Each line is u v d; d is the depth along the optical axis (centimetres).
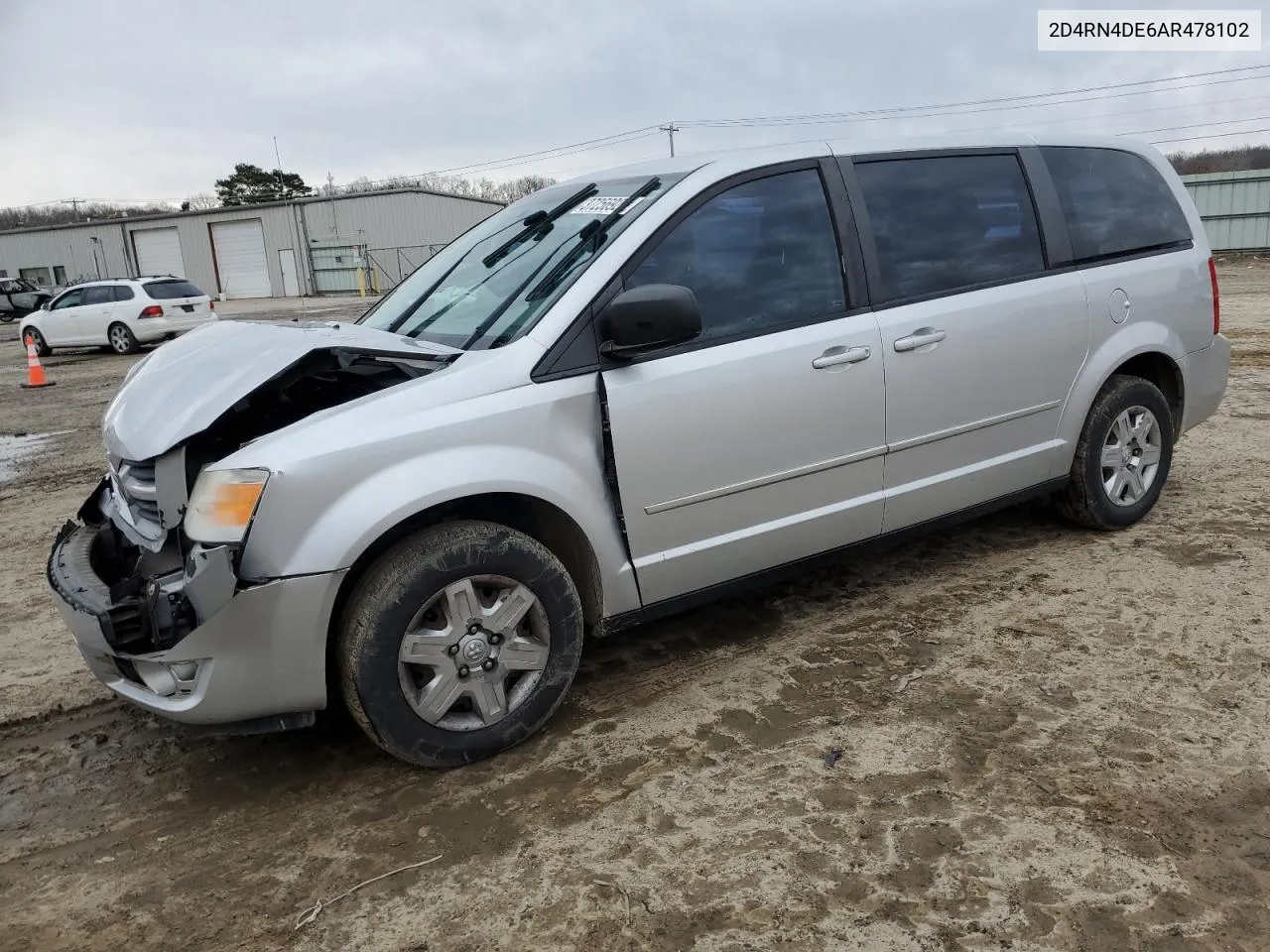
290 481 261
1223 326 1191
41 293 3164
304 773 305
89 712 354
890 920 222
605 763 296
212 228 4538
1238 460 583
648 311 288
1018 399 405
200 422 274
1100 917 219
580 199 366
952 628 375
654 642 382
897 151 382
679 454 319
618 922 227
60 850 271
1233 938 211
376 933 229
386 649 277
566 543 320
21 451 894
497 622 295
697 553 332
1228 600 382
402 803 283
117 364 1692
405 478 274
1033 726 300
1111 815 254
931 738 297
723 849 250
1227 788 262
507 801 280
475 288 354
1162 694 314
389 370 313
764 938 219
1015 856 240
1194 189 2544
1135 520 468
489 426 288
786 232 348
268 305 3675
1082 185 434
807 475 350
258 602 261
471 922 230
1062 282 414
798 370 339
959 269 387
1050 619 376
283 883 251
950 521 403
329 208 4306
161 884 254
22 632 434
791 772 284
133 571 309
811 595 418
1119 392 443
